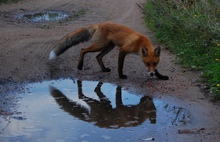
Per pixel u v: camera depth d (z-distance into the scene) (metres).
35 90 7.08
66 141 5.05
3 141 5.03
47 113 6.04
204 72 7.67
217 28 8.98
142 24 13.02
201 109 6.20
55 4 17.08
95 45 7.99
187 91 6.98
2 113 5.94
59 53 8.27
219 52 8.16
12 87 7.14
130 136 5.23
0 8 15.57
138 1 18.48
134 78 7.75
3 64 8.33
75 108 6.29
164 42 10.12
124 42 7.59
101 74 8.01
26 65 8.36
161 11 12.00
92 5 17.25
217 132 5.37
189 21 9.95
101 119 5.85
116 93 7.00
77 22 13.66
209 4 10.42
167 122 5.73
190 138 5.17
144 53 7.30
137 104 6.49
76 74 8.00
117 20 13.95
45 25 12.95
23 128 5.44
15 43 10.12
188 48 8.91
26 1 17.55
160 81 7.54
